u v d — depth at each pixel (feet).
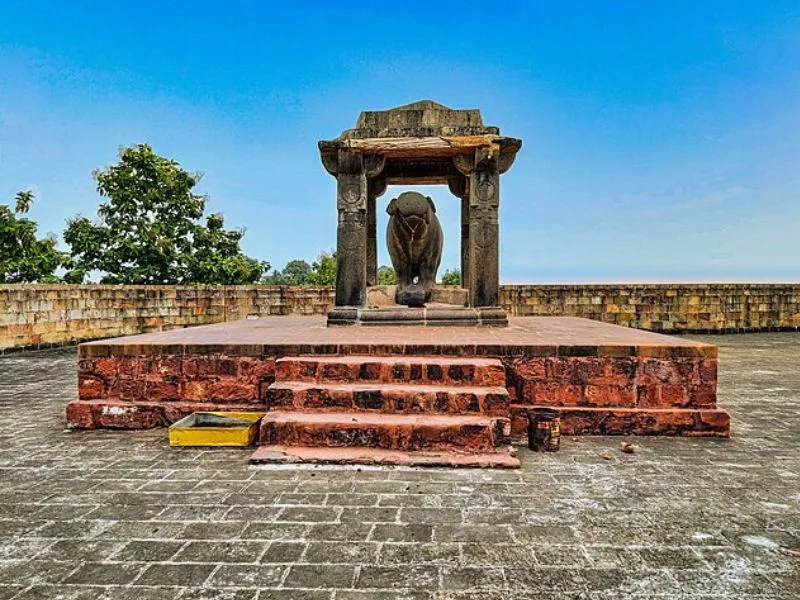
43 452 16.12
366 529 10.82
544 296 55.72
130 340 19.95
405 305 28.58
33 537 10.57
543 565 9.43
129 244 58.18
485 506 11.93
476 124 26.23
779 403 23.34
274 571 9.28
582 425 17.79
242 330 25.04
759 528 10.86
